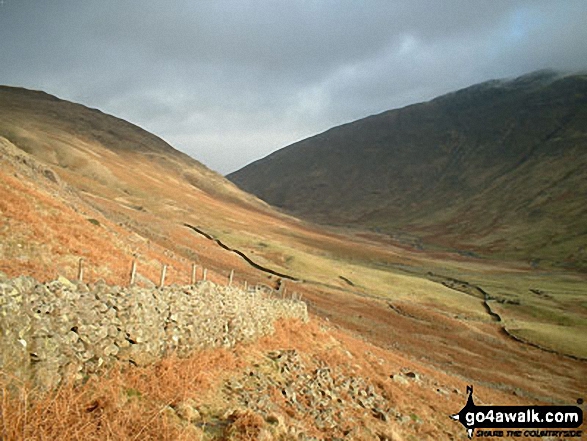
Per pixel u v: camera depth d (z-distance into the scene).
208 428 10.59
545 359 61.09
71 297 10.80
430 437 18.39
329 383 18.84
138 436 9.00
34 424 8.10
